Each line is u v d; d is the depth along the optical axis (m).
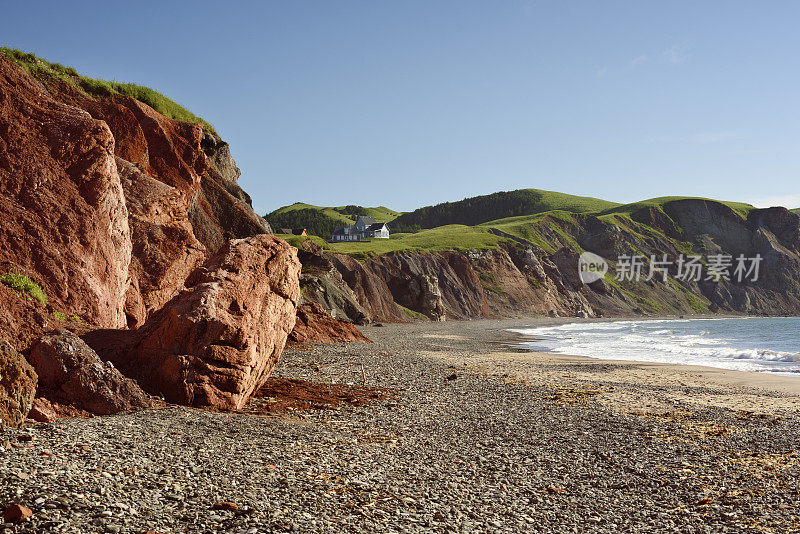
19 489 8.04
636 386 29.61
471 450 15.45
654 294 196.75
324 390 24.06
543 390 27.62
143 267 31.78
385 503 10.20
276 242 21.41
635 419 20.64
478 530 9.45
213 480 10.15
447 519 9.80
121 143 37.69
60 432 11.66
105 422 13.27
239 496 9.46
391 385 27.50
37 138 23.73
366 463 12.98
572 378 32.91
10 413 11.66
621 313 179.12
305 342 48.88
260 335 19.14
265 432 14.78
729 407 23.66
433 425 18.55
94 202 24.08
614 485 12.87
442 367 36.59
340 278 93.69
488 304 148.00
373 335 67.94
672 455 15.60
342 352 43.25
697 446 16.64
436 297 122.00
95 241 23.16
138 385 16.44
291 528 8.24
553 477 13.34
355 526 8.80
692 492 12.44
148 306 30.73
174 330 17.28
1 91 24.09
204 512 8.48
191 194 41.31
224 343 17.89
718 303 199.88
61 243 21.50
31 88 26.00
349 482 11.23
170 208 35.53
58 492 8.18
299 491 10.17
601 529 10.07
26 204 21.47
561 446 16.42
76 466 9.56
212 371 17.38
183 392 16.64
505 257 168.38
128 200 33.09
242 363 18.03
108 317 21.92
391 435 16.55
